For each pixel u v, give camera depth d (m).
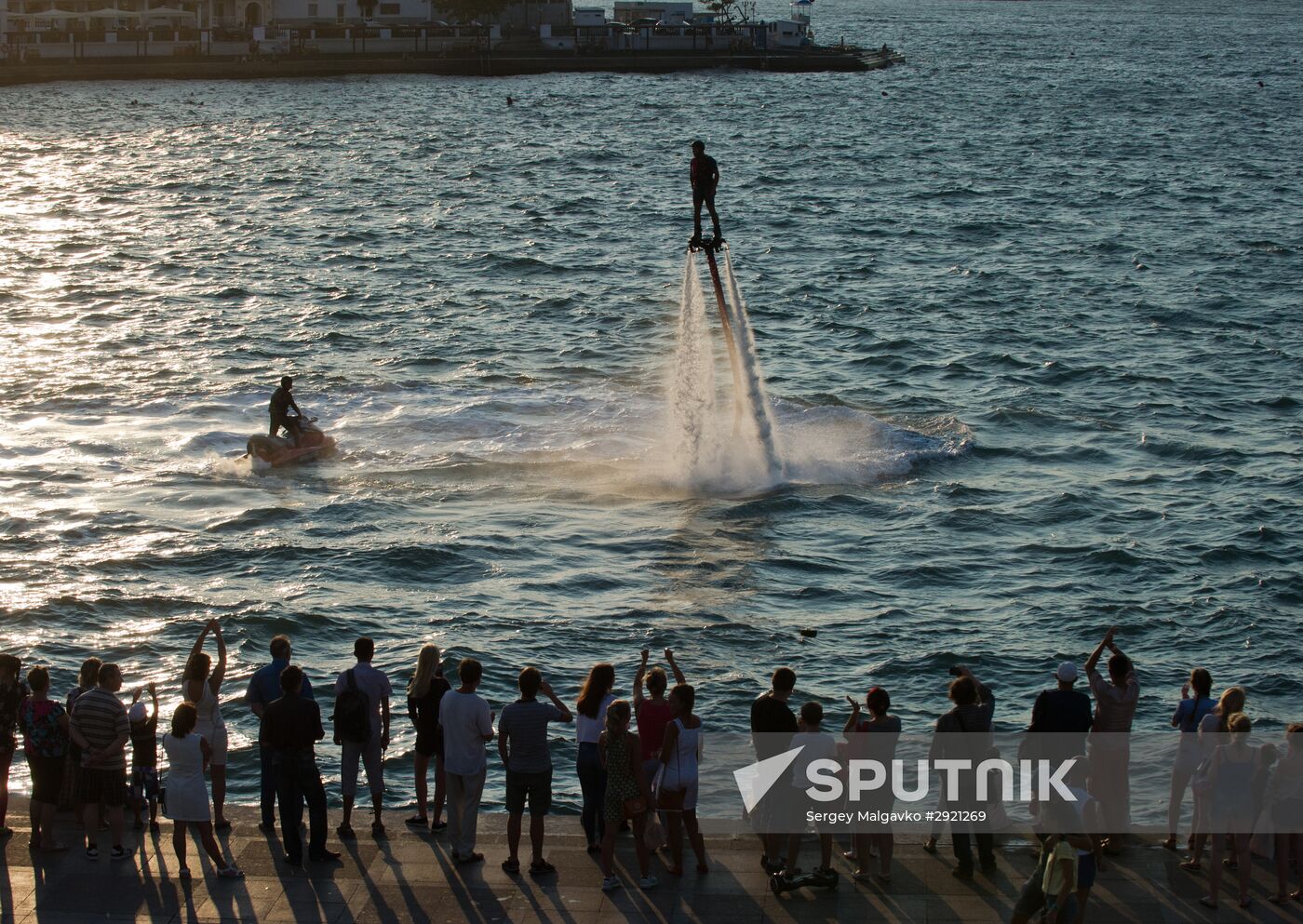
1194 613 28.22
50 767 15.23
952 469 37.16
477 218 78.06
